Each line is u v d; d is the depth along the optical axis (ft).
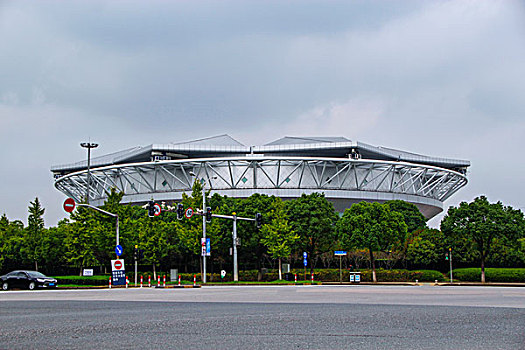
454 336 34.12
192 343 31.09
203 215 164.14
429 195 337.93
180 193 306.35
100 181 328.49
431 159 346.54
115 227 185.88
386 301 70.44
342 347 29.66
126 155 339.98
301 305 63.05
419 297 80.53
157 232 203.72
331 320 44.01
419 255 215.10
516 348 29.35
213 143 340.18
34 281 139.54
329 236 196.75
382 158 336.29
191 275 206.90
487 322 42.37
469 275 188.55
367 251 225.97
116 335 34.73
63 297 87.56
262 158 298.56
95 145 213.66
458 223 180.14
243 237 195.00
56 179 362.12
